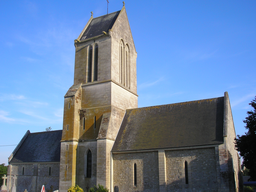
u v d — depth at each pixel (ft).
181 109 150.30
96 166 144.56
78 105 160.35
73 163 147.84
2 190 163.12
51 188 171.12
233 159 133.59
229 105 141.90
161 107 157.17
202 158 123.65
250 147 112.57
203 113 141.69
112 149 144.56
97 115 155.22
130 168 137.49
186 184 123.75
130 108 173.27
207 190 119.03
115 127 152.87
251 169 115.34
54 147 185.78
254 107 121.70
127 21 189.47
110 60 161.48
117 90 162.40
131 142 143.54
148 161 134.21
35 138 203.82
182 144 129.08
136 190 132.77
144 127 149.69
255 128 116.26
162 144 133.80
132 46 191.31
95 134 151.84
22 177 184.55
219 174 116.98
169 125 143.74
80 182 147.13
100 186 129.18
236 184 132.87
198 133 131.64
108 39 165.68
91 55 171.53
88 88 163.84
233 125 146.92
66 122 156.04
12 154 193.57
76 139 153.48
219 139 123.13
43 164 179.32
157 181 129.59
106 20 182.29
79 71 171.32
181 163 127.13
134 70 189.37
